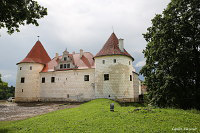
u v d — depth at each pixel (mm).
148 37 24531
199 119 8969
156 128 7227
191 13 18547
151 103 20250
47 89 35344
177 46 18875
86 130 7461
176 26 19094
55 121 9938
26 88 35312
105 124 8281
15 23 10930
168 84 17250
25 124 9914
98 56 30078
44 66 39156
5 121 12602
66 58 35031
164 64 19172
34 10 11086
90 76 31625
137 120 8781
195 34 18906
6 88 69938
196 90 17547
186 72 18172
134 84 32438
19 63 37188
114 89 27750
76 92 32031
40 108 21609
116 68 28406
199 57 18672
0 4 9242
